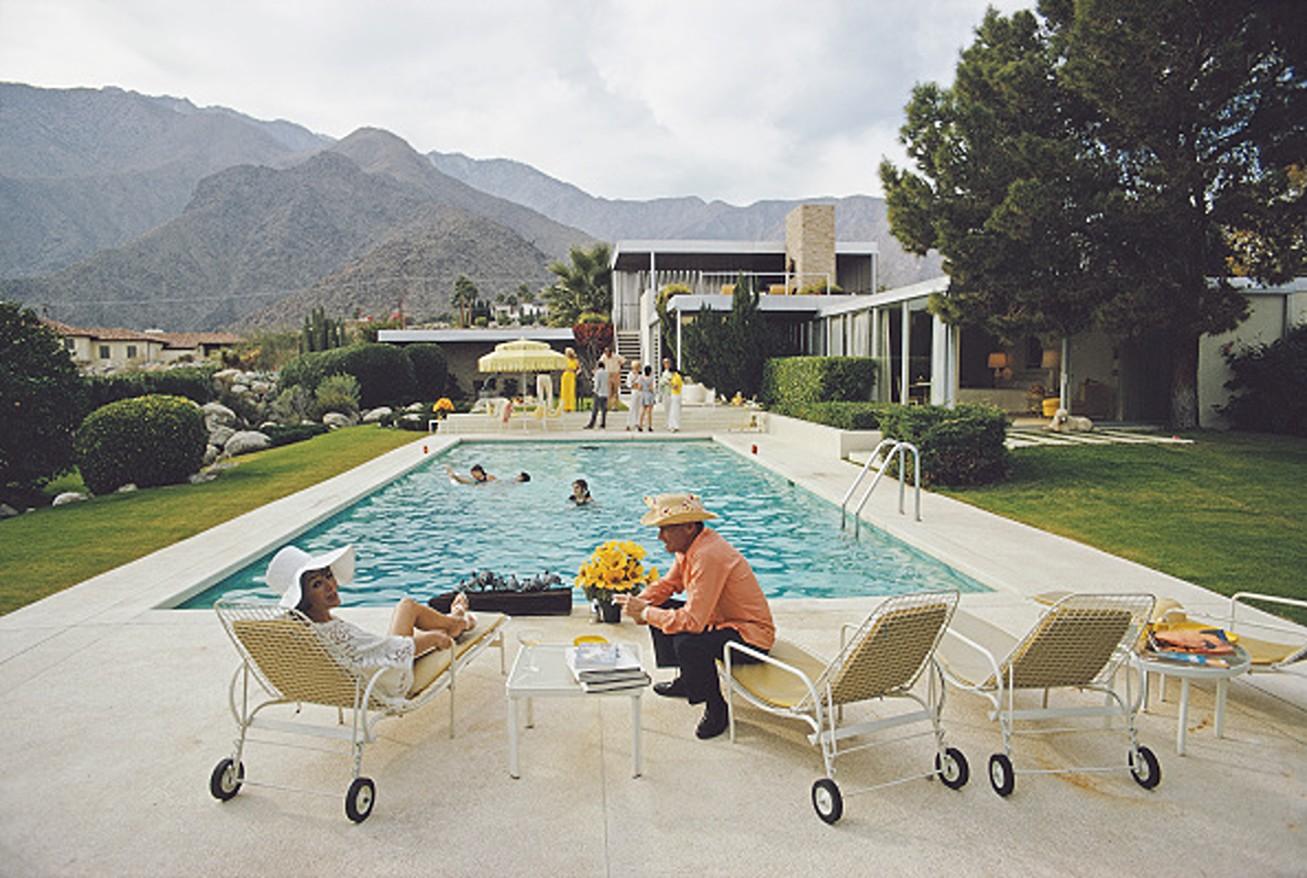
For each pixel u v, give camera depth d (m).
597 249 47.00
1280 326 14.88
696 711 4.12
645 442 18.06
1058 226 13.27
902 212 15.42
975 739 3.79
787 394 20.06
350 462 14.51
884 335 18.59
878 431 13.98
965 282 14.57
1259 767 3.50
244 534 8.32
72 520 9.22
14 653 4.82
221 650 4.89
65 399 12.20
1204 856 2.88
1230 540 7.57
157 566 6.92
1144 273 13.34
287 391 25.62
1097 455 11.88
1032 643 3.35
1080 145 13.81
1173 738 3.78
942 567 7.28
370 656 3.37
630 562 5.29
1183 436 13.69
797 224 28.81
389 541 8.99
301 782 3.38
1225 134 13.01
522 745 3.71
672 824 3.07
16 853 2.88
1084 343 17.09
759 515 10.08
